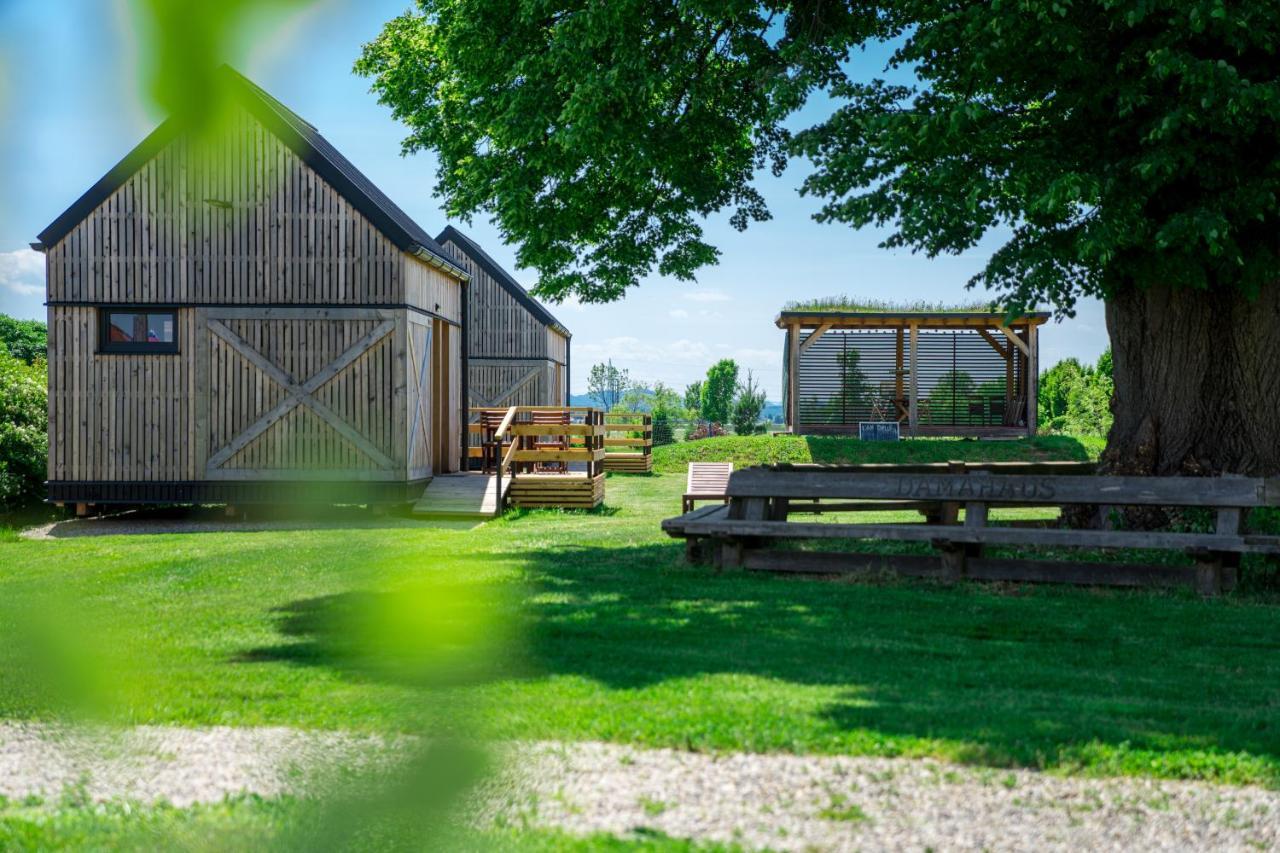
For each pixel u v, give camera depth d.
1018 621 9.15
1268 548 10.28
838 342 37.22
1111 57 11.73
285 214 20.47
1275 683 6.92
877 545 13.59
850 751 5.07
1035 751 5.07
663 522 12.14
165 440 20.58
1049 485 11.24
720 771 4.74
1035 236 12.41
